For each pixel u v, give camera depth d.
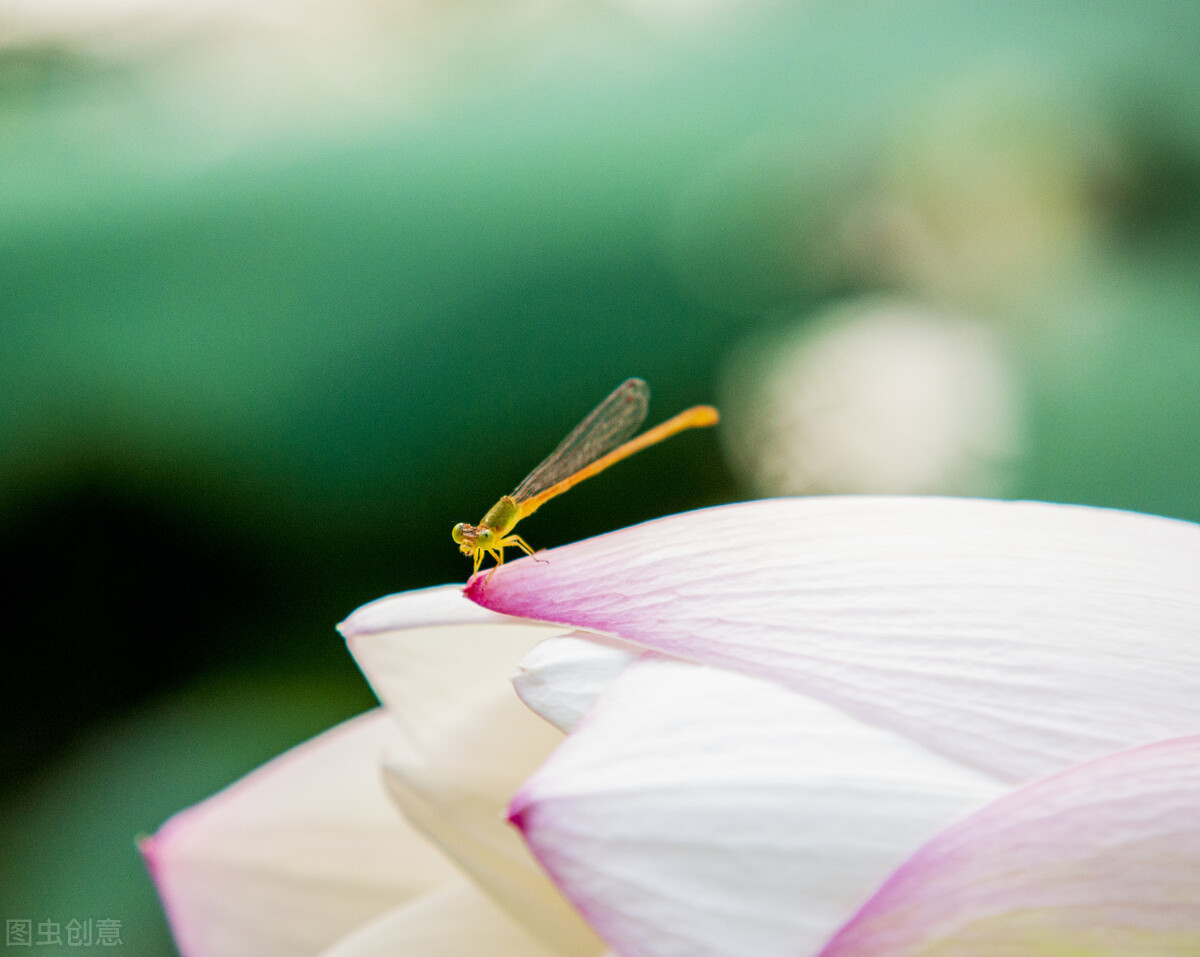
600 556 0.35
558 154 0.59
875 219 0.57
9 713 0.50
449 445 0.52
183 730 0.50
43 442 0.51
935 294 0.56
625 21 0.70
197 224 0.56
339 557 0.52
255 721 0.50
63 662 0.51
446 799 0.38
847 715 0.28
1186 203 0.55
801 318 0.55
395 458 0.52
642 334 0.53
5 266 0.54
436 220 0.56
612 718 0.28
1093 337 0.52
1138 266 0.54
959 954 0.24
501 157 0.60
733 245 0.56
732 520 0.37
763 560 0.34
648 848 0.25
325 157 0.61
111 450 0.51
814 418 0.53
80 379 0.52
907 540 0.35
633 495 0.52
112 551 0.51
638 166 0.58
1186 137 0.55
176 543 0.51
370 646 0.39
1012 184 0.56
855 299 0.56
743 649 0.30
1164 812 0.26
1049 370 0.52
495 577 0.35
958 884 0.25
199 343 0.52
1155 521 0.38
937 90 0.58
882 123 0.58
